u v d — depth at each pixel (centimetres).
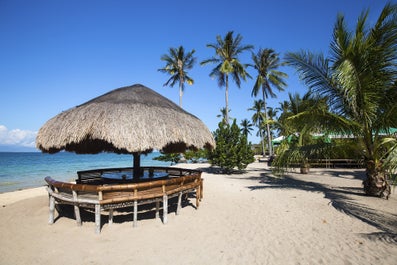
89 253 366
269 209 633
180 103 3109
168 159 2672
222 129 1510
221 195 823
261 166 2184
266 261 346
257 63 2753
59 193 495
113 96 589
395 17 642
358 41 679
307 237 436
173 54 3092
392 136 704
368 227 486
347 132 766
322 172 1557
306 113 757
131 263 337
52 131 513
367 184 788
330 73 741
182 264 336
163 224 503
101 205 446
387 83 675
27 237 425
